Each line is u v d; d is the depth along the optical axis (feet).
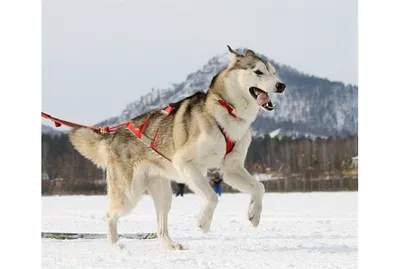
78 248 24.17
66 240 27.45
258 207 22.49
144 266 19.26
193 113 22.68
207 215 21.93
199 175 22.15
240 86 22.17
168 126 23.29
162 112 23.80
